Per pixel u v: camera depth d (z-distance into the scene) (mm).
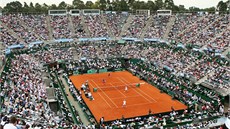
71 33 93188
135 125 40250
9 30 82812
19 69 56281
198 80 60906
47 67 70438
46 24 94188
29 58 70188
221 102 49969
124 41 92312
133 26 100875
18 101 37875
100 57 82000
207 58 69375
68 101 49188
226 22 84500
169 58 75938
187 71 65688
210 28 85000
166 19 101688
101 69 75625
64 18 101500
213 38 78625
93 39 92312
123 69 78375
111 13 110500
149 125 40250
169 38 89375
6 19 88875
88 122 43156
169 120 42312
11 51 70875
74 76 70938
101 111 47719
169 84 60000
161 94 57750
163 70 70625
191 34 86375
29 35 84438
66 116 41531
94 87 61750
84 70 73812
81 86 60062
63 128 33312
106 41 92938
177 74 66188
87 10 106625
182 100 52656
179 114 46094
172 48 82750
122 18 106812
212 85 56312
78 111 47531
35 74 57750
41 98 44125
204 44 77500
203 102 50562
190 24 93062
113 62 79875
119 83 65312
